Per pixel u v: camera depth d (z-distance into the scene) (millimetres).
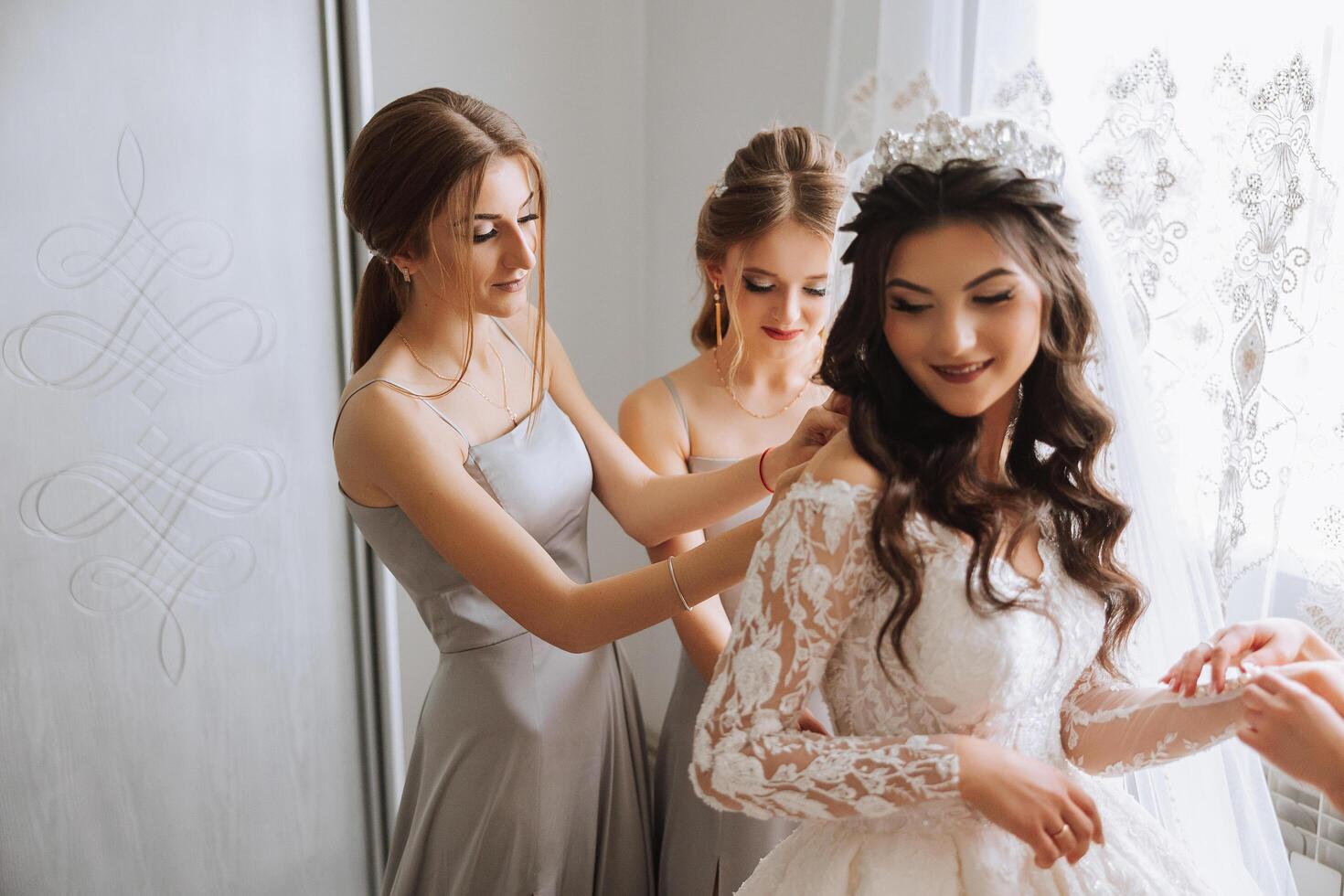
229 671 2361
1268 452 1526
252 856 2451
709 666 1711
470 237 1477
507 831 1674
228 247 2211
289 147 2230
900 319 998
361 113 2262
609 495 1786
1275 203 1484
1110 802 1174
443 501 1519
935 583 1021
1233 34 1530
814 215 1562
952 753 977
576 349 3162
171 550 2264
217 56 2137
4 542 2113
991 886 1058
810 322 1647
